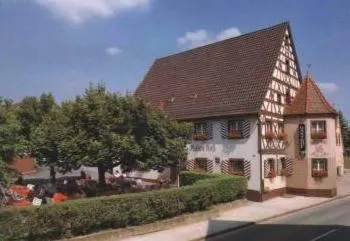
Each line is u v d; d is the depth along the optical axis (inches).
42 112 1421.0
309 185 1434.5
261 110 1320.1
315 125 1451.8
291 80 1524.4
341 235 800.3
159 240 760.3
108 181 1290.6
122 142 968.3
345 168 2748.5
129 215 789.2
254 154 1312.7
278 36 1472.7
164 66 1797.5
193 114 1467.8
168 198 871.7
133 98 1027.3
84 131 975.0
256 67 1441.9
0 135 768.3
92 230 741.3
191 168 1451.8
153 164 1034.7
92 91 1019.3
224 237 808.9
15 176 797.9
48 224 671.1
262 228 895.7
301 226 908.0
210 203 1034.7
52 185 1120.2
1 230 617.9
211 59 1624.0
